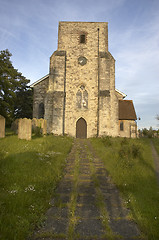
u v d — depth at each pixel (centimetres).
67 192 525
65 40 2259
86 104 2166
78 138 1988
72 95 2161
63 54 2147
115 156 926
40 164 713
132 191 515
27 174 582
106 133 1964
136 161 829
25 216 365
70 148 1241
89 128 2117
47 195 477
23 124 1204
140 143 1456
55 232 338
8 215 347
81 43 2256
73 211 414
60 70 2108
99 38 2275
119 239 321
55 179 601
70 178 650
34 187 500
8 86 2144
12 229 314
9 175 551
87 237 325
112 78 2250
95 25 2303
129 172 668
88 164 856
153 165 793
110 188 566
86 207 441
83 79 2191
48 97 2109
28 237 318
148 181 586
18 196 423
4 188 469
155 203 431
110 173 693
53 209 425
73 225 361
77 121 2155
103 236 328
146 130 3238
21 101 3134
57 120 2000
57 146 1158
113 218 391
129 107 2703
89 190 550
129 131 2502
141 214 388
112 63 2270
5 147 891
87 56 2233
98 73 2177
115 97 2217
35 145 1040
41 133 1609
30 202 416
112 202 468
